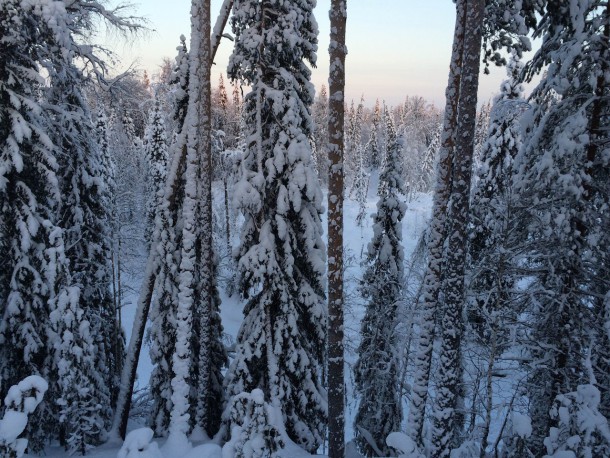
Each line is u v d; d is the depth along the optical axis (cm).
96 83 1448
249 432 652
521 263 1219
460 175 941
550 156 954
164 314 1412
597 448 654
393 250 1702
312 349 1295
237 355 1216
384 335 1697
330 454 991
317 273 1184
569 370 1058
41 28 1026
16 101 1016
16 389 661
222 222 5034
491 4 1036
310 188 1120
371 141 10069
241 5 1102
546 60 1099
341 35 859
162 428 1444
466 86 905
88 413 1224
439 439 1003
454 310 977
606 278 1032
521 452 855
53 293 1131
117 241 2797
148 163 4366
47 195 1152
